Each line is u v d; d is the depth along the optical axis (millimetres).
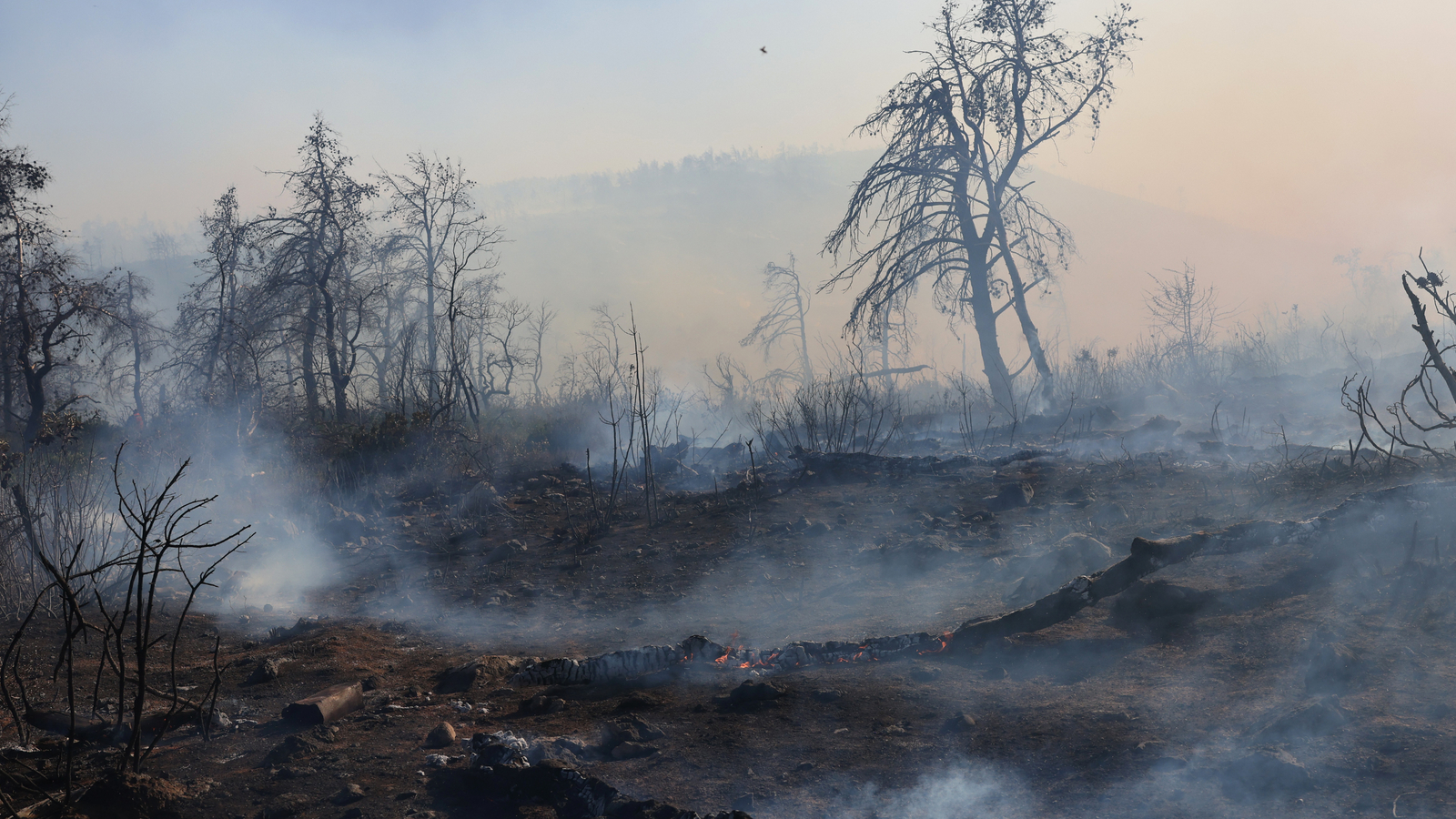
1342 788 2754
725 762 3477
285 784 3533
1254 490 6828
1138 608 4590
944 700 3904
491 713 4367
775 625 5500
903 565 6383
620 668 4695
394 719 4262
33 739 4148
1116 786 2984
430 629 6199
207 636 6156
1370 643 3715
